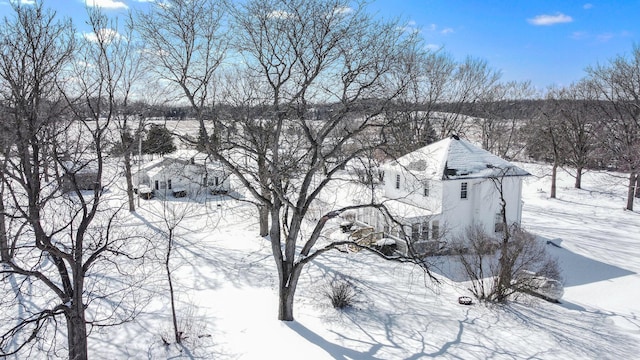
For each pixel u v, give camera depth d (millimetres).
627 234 34531
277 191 17422
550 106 58938
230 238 30500
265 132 20219
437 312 20359
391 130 18234
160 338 17297
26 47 13078
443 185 28406
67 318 13867
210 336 17547
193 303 20406
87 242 26422
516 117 67000
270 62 17375
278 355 16312
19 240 27844
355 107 17266
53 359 16125
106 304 20141
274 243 18531
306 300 21125
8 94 13664
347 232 30266
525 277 22125
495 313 20422
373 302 21125
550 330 18953
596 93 54000
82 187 18328
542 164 63656
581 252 30156
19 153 13250
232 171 18484
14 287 21438
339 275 24109
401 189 32062
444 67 61531
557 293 22188
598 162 59844
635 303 22266
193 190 45719
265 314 19469
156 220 34438
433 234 28375
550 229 35781
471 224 29328
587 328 19266
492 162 30672
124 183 48188
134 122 32812
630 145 43812
